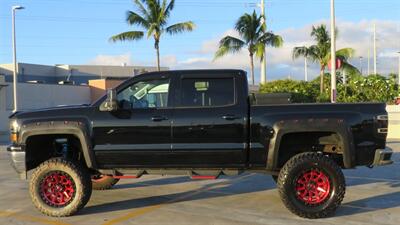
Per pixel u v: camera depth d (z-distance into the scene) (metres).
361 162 7.45
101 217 7.67
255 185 10.29
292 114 7.43
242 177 11.29
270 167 7.53
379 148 7.44
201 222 7.30
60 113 7.82
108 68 84.44
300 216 7.47
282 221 7.30
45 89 50.06
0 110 35.06
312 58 39.47
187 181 10.85
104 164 7.73
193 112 7.61
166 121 7.59
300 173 7.40
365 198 8.88
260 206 8.34
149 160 7.67
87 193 7.77
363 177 11.23
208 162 7.61
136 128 7.62
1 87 35.22
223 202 8.69
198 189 9.93
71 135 8.01
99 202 8.75
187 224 7.19
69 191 7.78
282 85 38.97
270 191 9.63
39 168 7.76
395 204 8.39
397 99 31.31
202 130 7.55
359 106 7.48
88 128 7.68
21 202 8.81
